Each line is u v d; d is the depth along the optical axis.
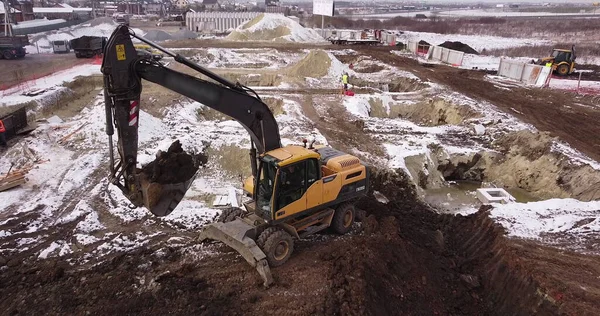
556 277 11.26
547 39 67.06
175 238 12.66
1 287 10.41
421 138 21.83
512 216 14.45
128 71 9.23
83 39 41.06
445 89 30.61
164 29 69.06
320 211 12.40
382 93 30.83
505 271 12.23
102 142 19.59
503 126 22.73
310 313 9.58
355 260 11.23
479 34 75.12
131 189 9.92
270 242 10.87
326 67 35.41
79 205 14.34
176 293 10.10
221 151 19.58
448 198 18.56
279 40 54.72
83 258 11.62
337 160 12.55
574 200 15.48
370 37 57.88
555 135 21.23
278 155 10.98
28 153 18.12
